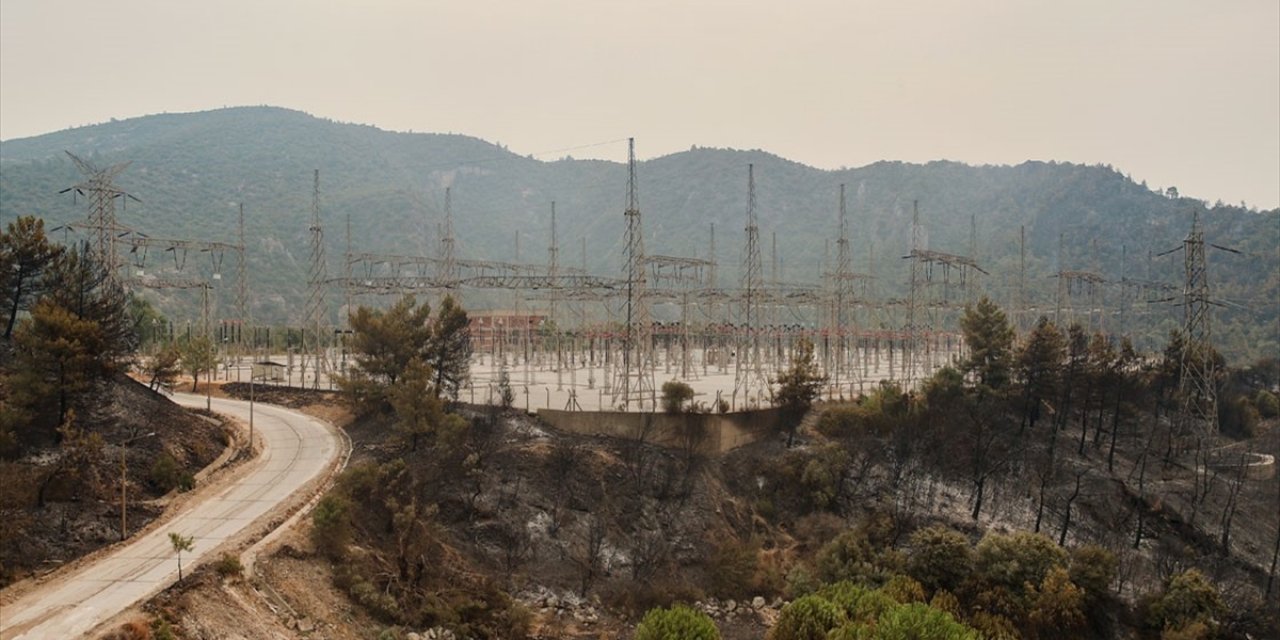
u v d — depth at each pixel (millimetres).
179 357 88375
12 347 64188
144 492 56875
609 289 106562
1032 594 62500
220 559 44188
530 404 87750
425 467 67375
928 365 115375
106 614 37625
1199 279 138375
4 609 38500
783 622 51156
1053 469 86562
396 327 80000
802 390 87125
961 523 76625
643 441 78125
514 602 56469
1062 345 102125
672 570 66938
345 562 51031
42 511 48562
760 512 76000
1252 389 134375
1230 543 82250
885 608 51188
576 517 68562
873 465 83312
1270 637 64062
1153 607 64438
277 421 82812
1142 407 103375
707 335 128875
